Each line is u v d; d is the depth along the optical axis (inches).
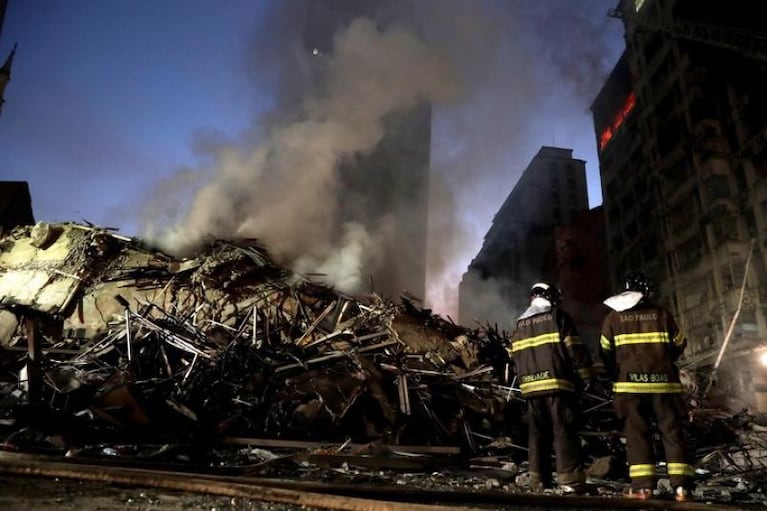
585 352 153.3
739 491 169.2
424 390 279.9
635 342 144.9
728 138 1161.4
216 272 382.6
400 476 170.1
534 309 162.4
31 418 183.8
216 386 260.7
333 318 370.9
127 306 313.9
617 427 289.7
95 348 309.3
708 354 1035.3
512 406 292.5
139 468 128.9
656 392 139.0
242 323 352.2
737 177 1125.7
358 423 250.7
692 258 1200.2
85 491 89.0
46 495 83.9
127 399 202.5
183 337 303.4
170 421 213.0
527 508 108.4
